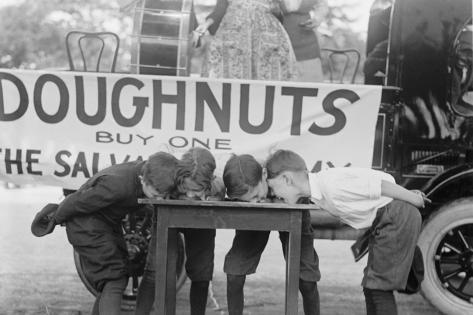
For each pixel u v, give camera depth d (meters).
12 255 6.44
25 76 4.21
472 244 4.43
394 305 3.40
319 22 5.28
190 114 4.24
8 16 13.93
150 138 4.24
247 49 4.69
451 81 4.45
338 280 5.87
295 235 3.07
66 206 3.33
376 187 3.33
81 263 4.16
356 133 4.26
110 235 3.37
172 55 4.49
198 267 3.56
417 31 4.43
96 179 3.33
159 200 3.02
